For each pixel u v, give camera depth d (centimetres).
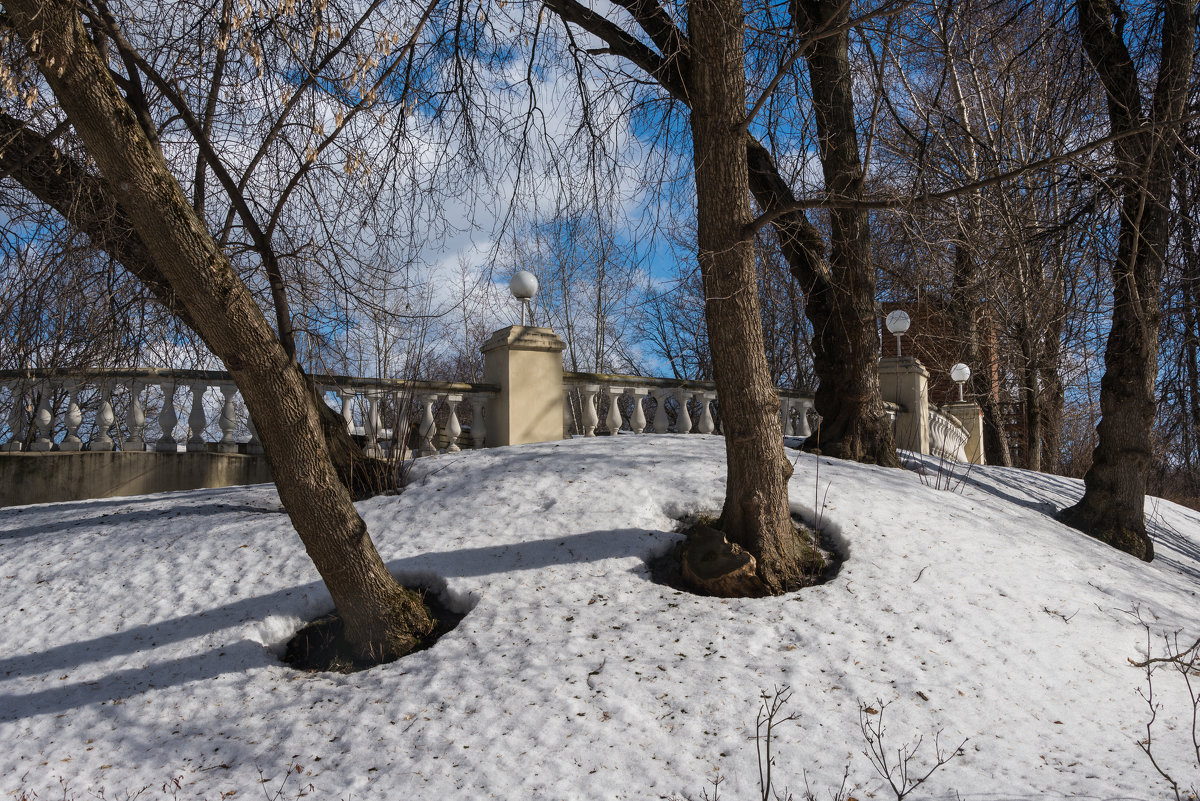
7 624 598
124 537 731
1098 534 867
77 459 939
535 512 709
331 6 737
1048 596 607
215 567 656
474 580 611
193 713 490
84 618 599
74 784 428
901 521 705
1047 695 476
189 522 756
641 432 1151
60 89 429
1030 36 1102
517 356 1030
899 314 1359
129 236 757
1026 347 1441
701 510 719
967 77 1340
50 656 553
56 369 845
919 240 809
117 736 470
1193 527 1145
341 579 543
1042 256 1036
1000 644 528
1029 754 412
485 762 415
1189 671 521
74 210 712
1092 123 913
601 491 738
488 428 1067
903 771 388
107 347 807
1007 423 2059
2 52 531
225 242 772
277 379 503
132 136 446
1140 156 833
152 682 520
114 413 1017
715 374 625
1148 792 367
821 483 775
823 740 422
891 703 456
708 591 594
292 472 520
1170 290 934
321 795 402
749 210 599
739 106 586
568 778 399
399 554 652
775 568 605
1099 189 898
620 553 638
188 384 990
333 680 518
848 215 952
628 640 524
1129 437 874
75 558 696
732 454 623
